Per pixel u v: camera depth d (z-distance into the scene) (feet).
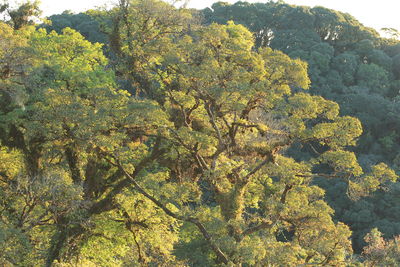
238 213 96.17
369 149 240.32
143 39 110.52
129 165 102.06
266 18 296.92
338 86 258.57
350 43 299.38
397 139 245.24
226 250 86.94
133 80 110.32
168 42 100.63
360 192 92.68
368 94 254.88
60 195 81.30
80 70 101.35
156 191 90.94
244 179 96.53
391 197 199.52
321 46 270.67
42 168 100.78
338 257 91.40
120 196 99.19
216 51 98.12
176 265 110.52
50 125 89.76
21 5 111.65
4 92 89.81
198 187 101.55
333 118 95.30
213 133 101.09
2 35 89.61
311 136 91.20
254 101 97.09
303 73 98.07
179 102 97.19
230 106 93.40
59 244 95.96
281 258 87.45
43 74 94.17
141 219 102.37
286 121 90.68
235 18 297.74
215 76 92.94
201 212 89.66
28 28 113.91
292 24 290.56
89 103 94.63
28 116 91.04
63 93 88.22
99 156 96.73
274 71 97.81
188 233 136.36
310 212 91.09
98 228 101.19
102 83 102.58
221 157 103.30
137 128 95.25
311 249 91.50
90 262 101.45
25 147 98.84
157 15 109.81
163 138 95.66
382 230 192.65
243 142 98.53
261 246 84.58
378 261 127.95
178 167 103.40
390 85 274.98
